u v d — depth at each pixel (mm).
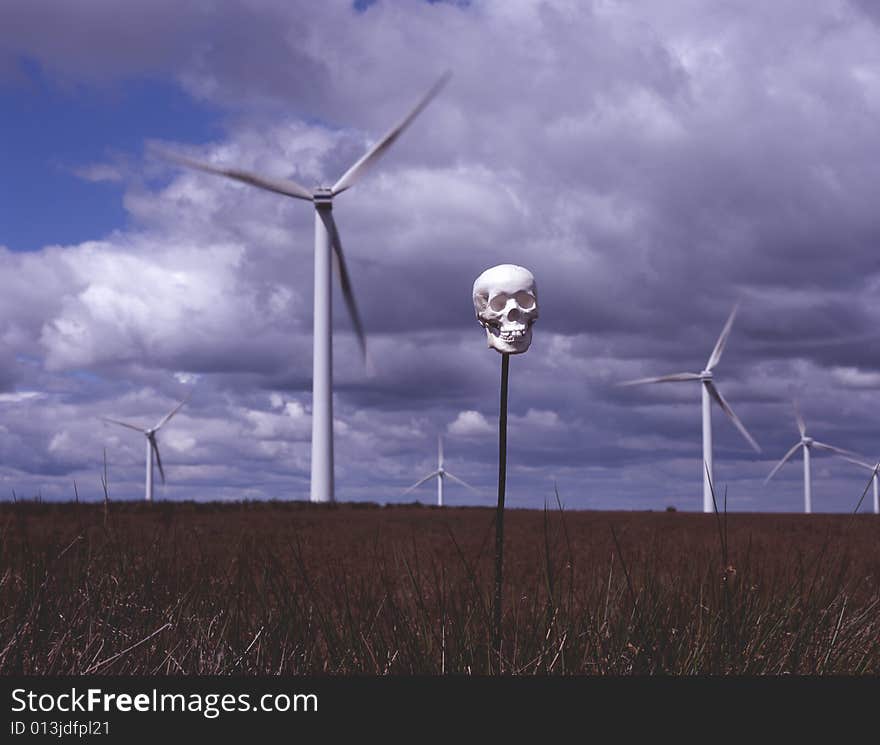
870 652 5855
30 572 6473
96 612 6188
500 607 5645
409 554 11523
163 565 7727
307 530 19688
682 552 10031
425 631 5770
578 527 23766
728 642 5664
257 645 5809
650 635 5672
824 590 6668
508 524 26047
